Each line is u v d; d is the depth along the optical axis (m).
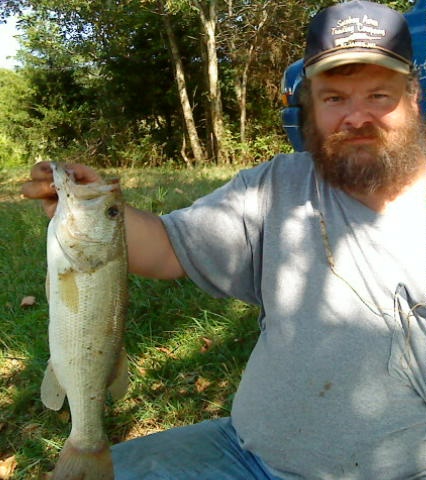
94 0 6.27
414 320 0.72
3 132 7.88
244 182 0.84
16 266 2.06
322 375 0.73
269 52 6.32
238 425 0.82
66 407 1.29
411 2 4.87
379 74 0.76
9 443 1.21
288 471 0.76
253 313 1.59
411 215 0.75
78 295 0.74
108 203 0.74
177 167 6.20
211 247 0.83
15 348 1.55
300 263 0.77
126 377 0.80
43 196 0.78
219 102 6.14
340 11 0.77
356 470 0.73
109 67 6.83
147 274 0.85
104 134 6.92
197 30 6.28
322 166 0.78
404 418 0.72
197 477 0.80
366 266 0.74
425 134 0.80
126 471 0.81
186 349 1.48
